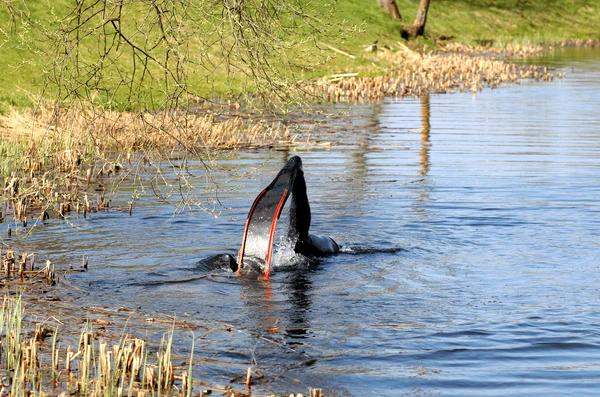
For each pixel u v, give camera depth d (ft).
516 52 429.38
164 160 145.48
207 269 87.04
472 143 166.40
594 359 65.67
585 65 361.71
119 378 60.85
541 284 83.30
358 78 278.26
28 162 135.64
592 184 127.44
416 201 116.67
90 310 75.20
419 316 74.69
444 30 473.26
